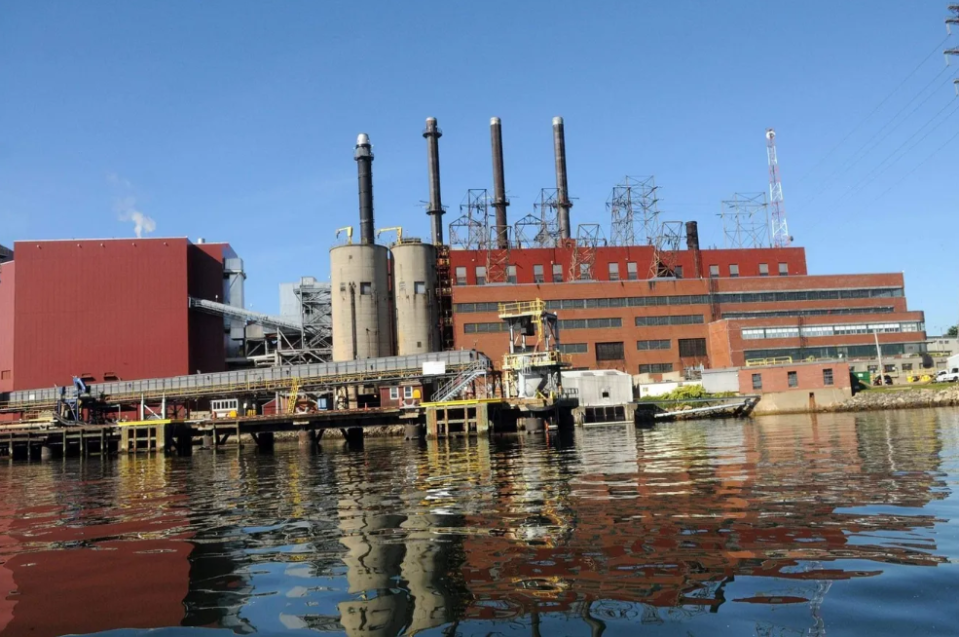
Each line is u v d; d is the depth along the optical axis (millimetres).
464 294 96062
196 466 43438
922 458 23719
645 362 97875
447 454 40906
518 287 97125
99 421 75688
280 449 62625
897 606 8305
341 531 15586
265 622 9156
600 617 8562
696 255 108375
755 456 27953
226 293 105938
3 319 91438
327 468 35625
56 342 87375
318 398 72625
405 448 50625
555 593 9641
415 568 11562
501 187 118812
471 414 61375
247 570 12172
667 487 19594
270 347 103625
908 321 100750
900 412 71125
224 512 20156
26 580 12172
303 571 11867
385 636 8359
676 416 79125
